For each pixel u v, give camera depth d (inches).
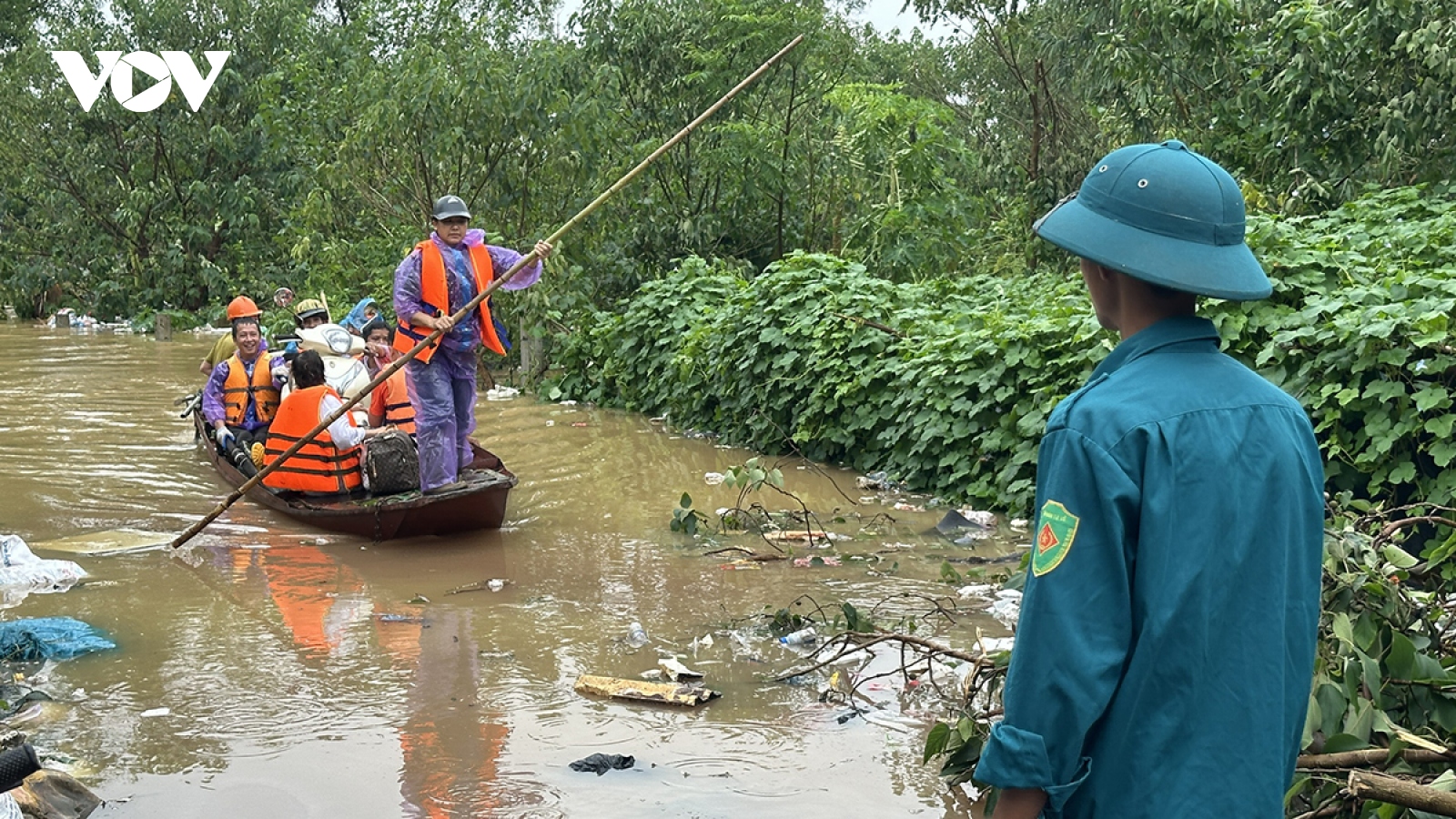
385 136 644.7
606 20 723.4
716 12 686.5
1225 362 87.6
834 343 416.8
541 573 281.7
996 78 989.8
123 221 1122.7
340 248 745.6
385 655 224.7
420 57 642.8
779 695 204.8
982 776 83.0
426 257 316.5
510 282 327.9
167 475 392.5
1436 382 276.8
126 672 215.5
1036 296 439.5
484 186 657.6
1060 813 85.0
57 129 1125.1
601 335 560.1
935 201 661.9
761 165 689.6
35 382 626.8
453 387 333.7
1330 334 286.4
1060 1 719.1
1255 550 82.4
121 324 1085.1
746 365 449.7
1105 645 80.7
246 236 1131.3
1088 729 81.9
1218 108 565.3
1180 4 568.7
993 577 269.9
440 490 321.1
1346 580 153.2
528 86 626.5
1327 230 414.0
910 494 366.9
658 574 280.1
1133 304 90.1
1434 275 321.4
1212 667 81.1
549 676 213.9
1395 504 277.4
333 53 949.2
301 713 197.2
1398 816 127.0
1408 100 484.4
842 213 716.0
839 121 706.8
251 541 313.3
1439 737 146.5
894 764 177.3
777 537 311.6
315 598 261.9
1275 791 81.8
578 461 422.0
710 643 231.3
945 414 364.5
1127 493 81.2
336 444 334.6
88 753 181.0
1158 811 80.9
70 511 344.2
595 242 673.6
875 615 245.3
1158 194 87.8
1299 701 85.2
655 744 184.5
